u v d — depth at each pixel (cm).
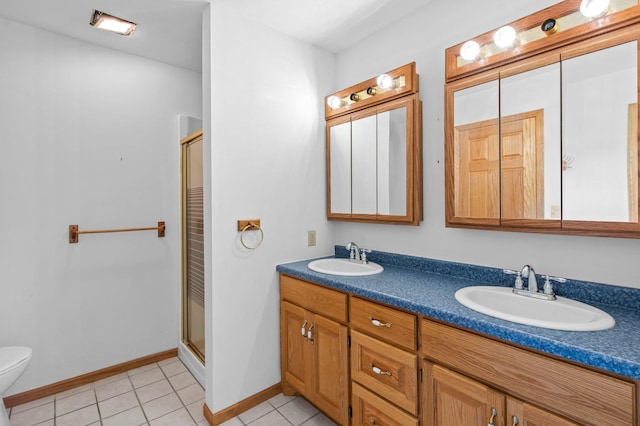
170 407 199
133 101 247
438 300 136
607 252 129
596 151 124
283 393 213
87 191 228
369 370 155
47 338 212
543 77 136
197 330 249
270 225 210
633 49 115
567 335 99
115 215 240
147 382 228
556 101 133
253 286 201
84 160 226
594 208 125
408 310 137
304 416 191
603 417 88
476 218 158
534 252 149
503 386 108
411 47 196
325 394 180
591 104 124
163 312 262
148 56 250
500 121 149
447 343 124
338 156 232
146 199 254
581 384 92
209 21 182
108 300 237
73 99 222
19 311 202
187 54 246
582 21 127
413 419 135
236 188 193
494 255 163
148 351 255
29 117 205
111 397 209
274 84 211
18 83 202
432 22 185
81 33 215
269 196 209
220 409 186
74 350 222
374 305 152
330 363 176
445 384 124
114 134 239
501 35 140
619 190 119
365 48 225
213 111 183
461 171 164
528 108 141
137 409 197
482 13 164
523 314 138
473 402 116
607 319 109
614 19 118
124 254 244
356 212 220
